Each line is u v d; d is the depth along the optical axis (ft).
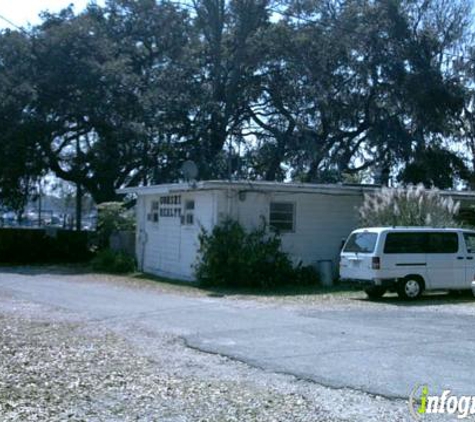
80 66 101.45
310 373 25.96
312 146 122.42
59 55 101.35
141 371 26.50
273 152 129.90
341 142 129.29
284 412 20.88
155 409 21.20
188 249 69.62
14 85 98.43
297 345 31.78
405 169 122.93
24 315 41.68
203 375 25.95
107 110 104.68
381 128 122.01
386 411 20.93
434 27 123.34
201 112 118.21
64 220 144.25
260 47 122.01
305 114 124.06
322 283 65.10
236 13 124.77
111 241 89.20
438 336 34.06
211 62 127.54
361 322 39.29
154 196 78.79
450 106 117.50
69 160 113.70
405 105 120.47
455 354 29.30
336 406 21.52
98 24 115.14
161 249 76.33
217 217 64.23
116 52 115.34
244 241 63.41
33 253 96.84
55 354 29.58
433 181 120.67
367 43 120.47
